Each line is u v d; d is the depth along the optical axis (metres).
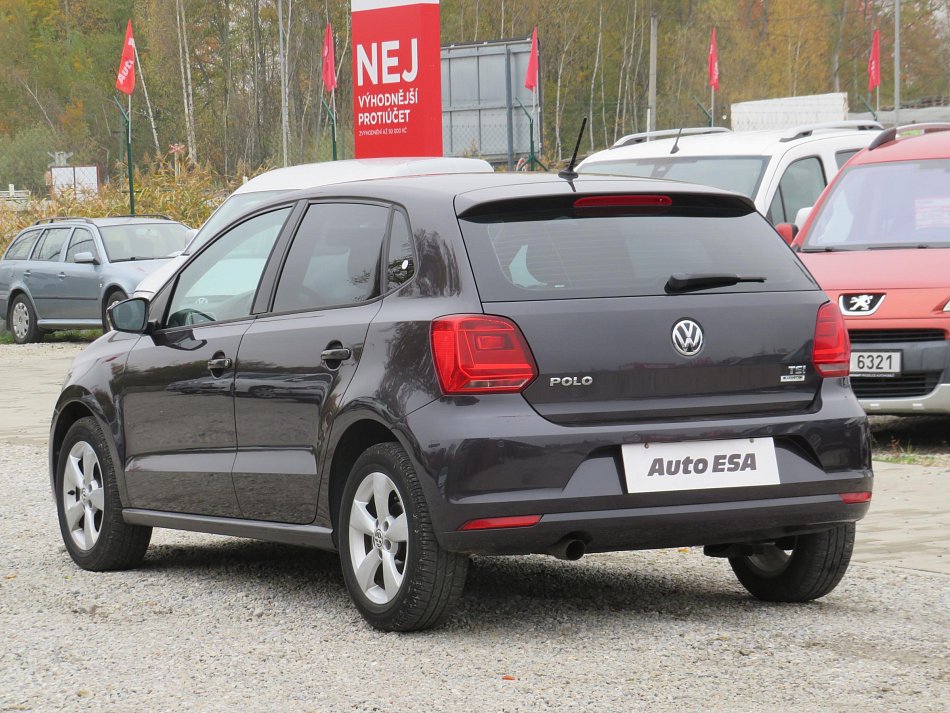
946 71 147.25
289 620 8.74
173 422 9.90
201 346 9.70
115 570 10.60
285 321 9.07
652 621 8.48
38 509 13.32
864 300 14.95
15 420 20.39
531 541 7.68
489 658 7.66
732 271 8.30
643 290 8.03
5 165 126.62
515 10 132.62
